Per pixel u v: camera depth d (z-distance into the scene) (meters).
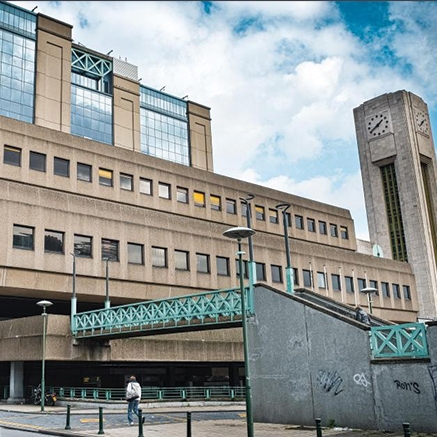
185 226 51.97
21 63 62.00
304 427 19.67
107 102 71.56
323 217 71.81
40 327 34.34
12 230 39.81
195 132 83.75
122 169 51.78
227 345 42.78
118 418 23.92
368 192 85.94
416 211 79.31
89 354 35.41
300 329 21.14
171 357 39.25
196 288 49.62
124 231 45.97
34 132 46.31
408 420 17.75
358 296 64.94
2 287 39.16
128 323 31.12
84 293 42.72
